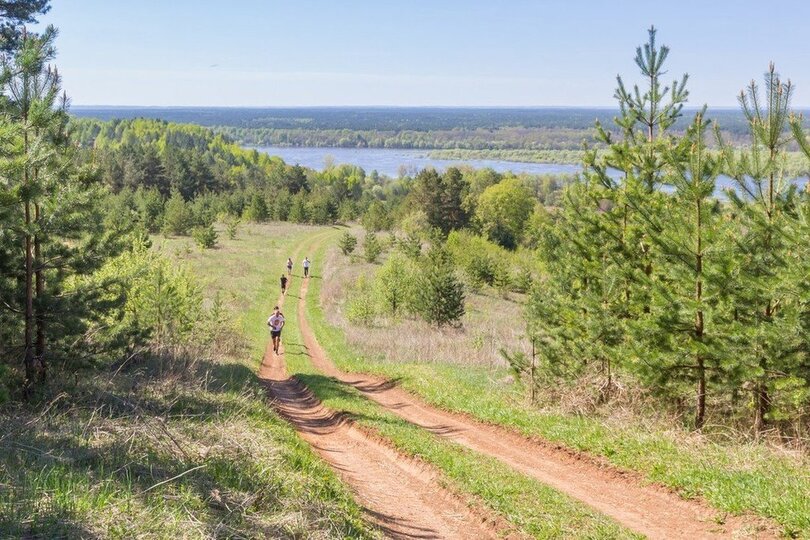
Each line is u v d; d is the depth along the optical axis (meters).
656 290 11.29
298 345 30.56
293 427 14.66
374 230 85.12
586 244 14.30
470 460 11.36
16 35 19.19
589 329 13.30
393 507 9.72
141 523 6.00
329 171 173.62
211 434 9.98
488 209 91.75
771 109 10.08
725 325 10.80
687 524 8.45
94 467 7.46
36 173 10.86
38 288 11.75
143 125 199.62
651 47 13.11
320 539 6.95
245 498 7.43
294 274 54.12
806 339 9.55
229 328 28.78
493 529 8.77
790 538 7.45
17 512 5.70
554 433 12.58
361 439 13.82
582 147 13.86
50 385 11.34
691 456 10.17
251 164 182.12
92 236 12.24
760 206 10.41
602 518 8.68
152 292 20.25
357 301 35.69
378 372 22.27
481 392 17.19
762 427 10.92
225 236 72.69
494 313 42.41
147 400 11.87
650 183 13.42
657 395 12.12
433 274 34.09
